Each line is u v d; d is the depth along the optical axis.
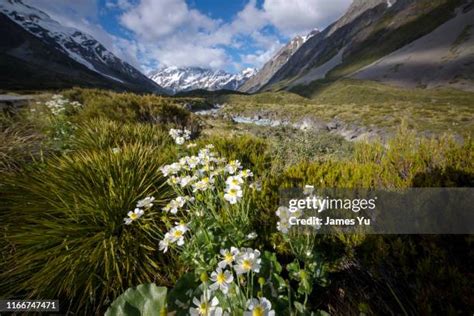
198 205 2.35
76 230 2.58
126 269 2.40
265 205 2.64
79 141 5.06
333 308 1.91
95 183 3.01
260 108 40.81
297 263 1.89
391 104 41.88
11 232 2.54
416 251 1.84
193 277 1.94
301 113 29.83
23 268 2.31
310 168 3.21
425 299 1.52
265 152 5.01
